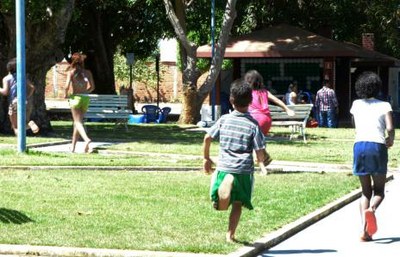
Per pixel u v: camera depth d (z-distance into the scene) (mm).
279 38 34031
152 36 40062
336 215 11031
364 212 9148
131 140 21891
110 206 10531
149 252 7926
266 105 13930
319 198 11812
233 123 8312
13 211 9961
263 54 33188
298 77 34969
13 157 15617
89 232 8852
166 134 24828
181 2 30984
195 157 17156
